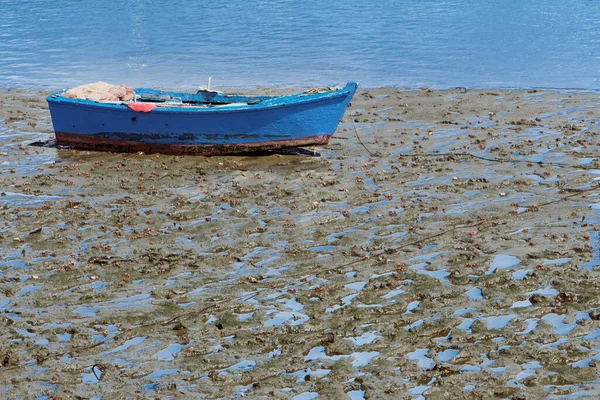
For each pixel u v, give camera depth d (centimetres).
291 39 3678
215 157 2147
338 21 4009
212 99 2316
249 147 2139
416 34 3684
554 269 1430
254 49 3512
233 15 4231
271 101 2108
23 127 2431
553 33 3594
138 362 1215
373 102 2612
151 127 2148
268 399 1124
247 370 1188
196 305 1364
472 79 2906
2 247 1595
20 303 1387
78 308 1366
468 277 1420
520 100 2562
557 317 1294
